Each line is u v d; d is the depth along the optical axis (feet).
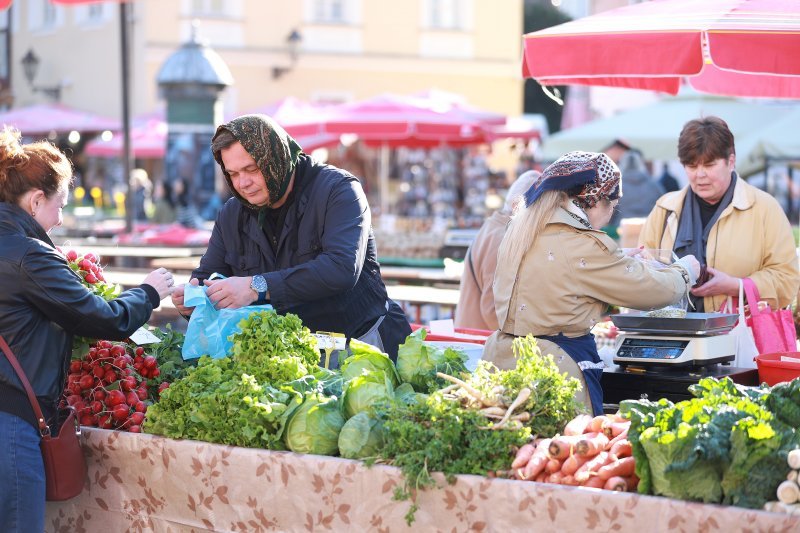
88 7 98.07
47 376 13.20
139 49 92.58
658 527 10.57
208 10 94.58
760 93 23.85
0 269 12.80
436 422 12.03
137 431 14.11
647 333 15.78
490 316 20.57
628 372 15.62
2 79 106.32
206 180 53.62
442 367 14.19
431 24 103.09
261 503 12.91
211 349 14.66
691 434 10.69
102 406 14.55
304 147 56.13
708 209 18.79
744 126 51.16
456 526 11.64
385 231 46.29
